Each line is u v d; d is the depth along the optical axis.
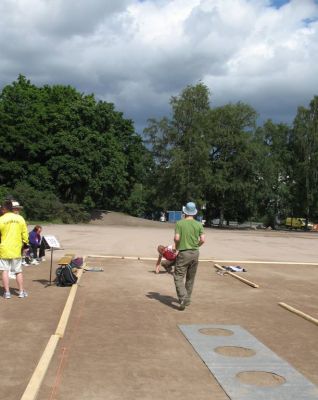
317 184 67.56
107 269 15.02
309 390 5.38
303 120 69.44
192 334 7.67
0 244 9.90
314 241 37.03
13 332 7.48
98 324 8.16
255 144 61.09
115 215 57.00
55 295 10.48
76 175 51.53
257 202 66.56
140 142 64.62
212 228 57.09
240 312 9.52
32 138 52.94
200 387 5.44
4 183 53.00
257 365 6.21
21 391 5.18
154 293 11.21
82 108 54.31
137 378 5.68
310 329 8.25
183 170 58.91
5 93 58.91
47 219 49.41
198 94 63.25
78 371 5.84
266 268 17.08
